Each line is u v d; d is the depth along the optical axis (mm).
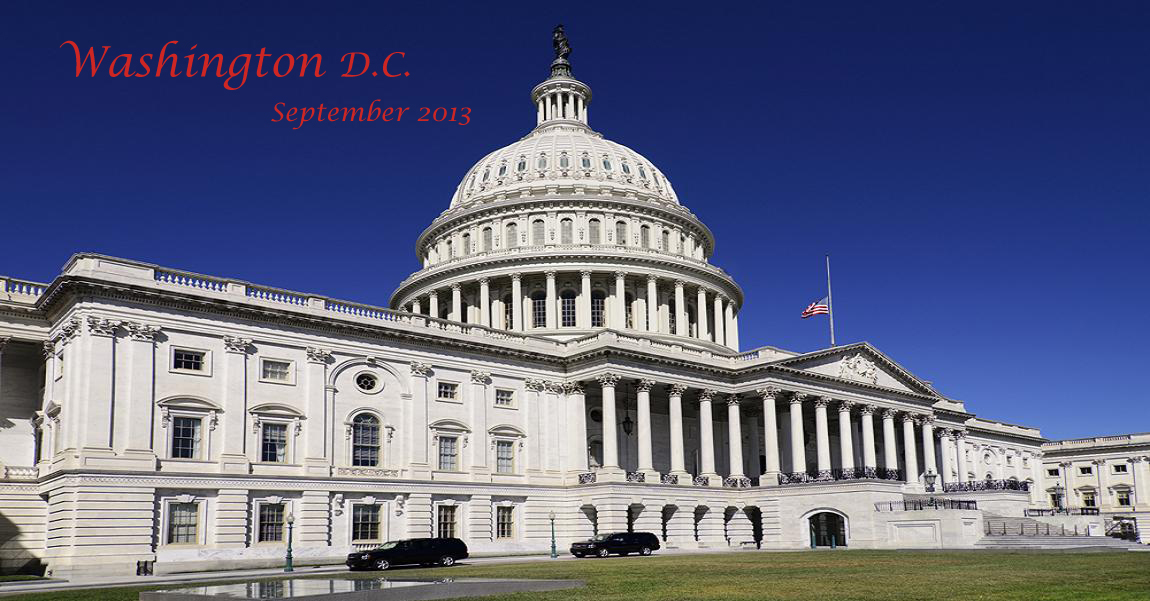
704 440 78188
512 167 107938
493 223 102500
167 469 55312
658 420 82688
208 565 54594
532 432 72625
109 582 43094
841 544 74688
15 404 61906
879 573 35688
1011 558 47250
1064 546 67750
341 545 61094
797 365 81000
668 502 72688
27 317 58781
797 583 31094
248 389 59625
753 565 43188
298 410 61344
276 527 58969
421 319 69438
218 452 57656
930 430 94438
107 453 53125
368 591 24141
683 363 76688
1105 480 126875
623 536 59906
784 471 85250
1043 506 127812
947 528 68188
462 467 68250
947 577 32969
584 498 71438
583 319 95688
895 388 89625
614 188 104625
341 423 63219
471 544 66500
